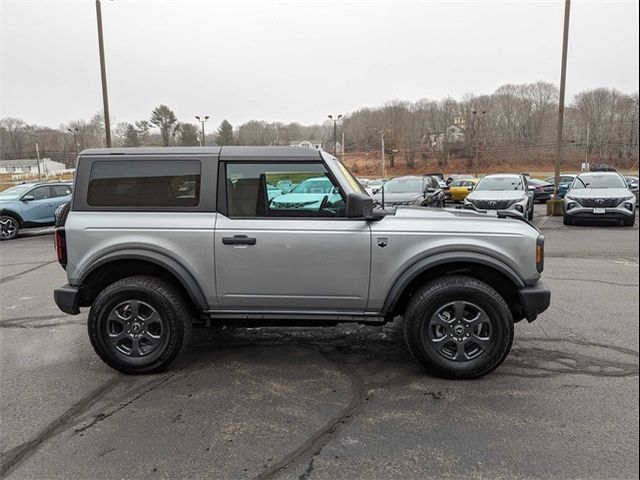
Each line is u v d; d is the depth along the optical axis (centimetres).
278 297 365
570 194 1315
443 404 321
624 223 1280
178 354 373
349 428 293
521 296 354
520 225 363
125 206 369
